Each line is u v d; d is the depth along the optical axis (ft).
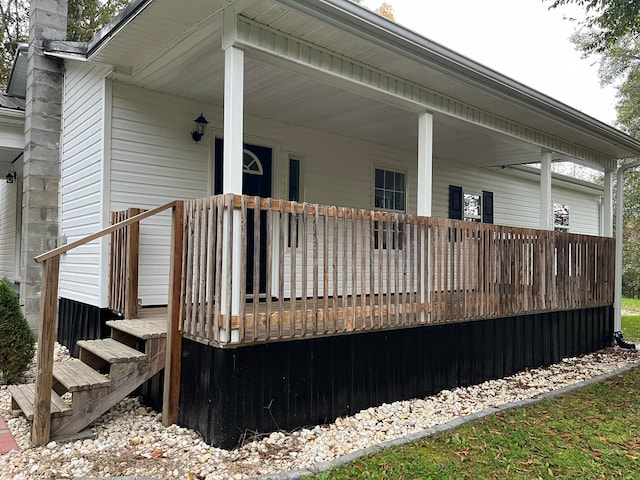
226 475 9.34
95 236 11.10
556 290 20.85
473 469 10.08
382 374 14.24
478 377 17.44
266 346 11.55
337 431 12.21
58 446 10.57
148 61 15.05
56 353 18.80
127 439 11.11
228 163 11.40
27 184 20.30
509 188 35.17
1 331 14.87
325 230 12.39
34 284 20.25
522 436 12.03
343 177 23.62
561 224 43.29
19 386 13.12
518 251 18.85
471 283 16.65
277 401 11.70
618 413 14.24
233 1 11.14
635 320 38.58
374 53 13.73
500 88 17.17
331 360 12.93
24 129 22.20
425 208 16.76
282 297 11.53
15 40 53.16
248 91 16.90
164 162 17.71
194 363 11.75
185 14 11.85
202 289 11.35
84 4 52.01
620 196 26.86
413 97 16.22
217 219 11.02
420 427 12.76
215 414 10.83
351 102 18.11
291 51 12.57
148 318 14.75
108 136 16.44
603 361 22.33
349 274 23.65
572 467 10.39
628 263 61.41
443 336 16.26
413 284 14.79
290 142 21.38
